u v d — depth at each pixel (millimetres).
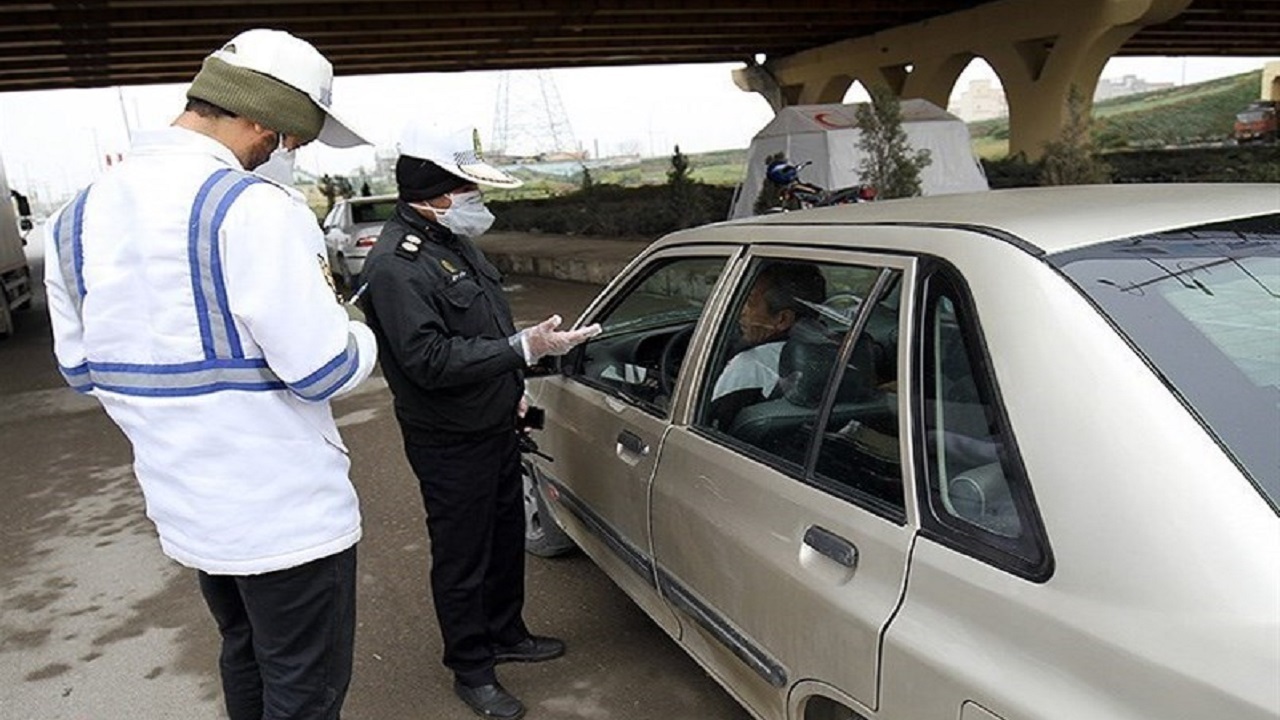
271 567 1903
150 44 19234
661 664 3152
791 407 2197
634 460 2762
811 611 1908
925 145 15055
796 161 14812
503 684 3082
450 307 2574
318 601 2008
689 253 2836
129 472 5848
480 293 2664
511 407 2758
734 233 2656
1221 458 1342
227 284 1755
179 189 1750
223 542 1874
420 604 3727
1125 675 1292
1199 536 1279
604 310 3332
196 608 3879
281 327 1764
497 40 23109
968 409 1647
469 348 2482
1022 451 1507
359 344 1939
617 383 3105
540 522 3926
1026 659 1438
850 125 14695
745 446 2285
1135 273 1634
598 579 3807
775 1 20828
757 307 2389
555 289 13508
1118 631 1311
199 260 1743
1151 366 1465
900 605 1688
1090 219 1828
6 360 10281
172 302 1770
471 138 2613
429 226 2613
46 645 3648
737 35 25891
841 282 2102
